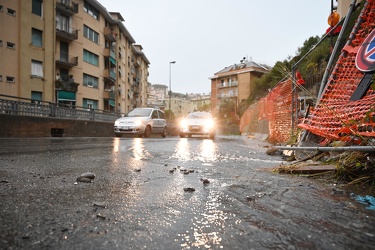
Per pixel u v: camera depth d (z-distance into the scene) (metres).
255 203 1.75
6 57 22.75
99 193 1.98
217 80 70.88
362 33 4.34
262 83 40.22
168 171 3.07
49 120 13.91
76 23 30.62
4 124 11.78
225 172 3.05
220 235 1.21
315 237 1.20
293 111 6.96
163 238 1.17
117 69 41.28
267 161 4.18
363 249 1.08
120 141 9.23
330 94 4.08
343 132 3.08
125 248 1.07
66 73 29.95
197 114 15.62
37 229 1.25
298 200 1.84
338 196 1.96
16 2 23.48
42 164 3.45
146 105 66.19
